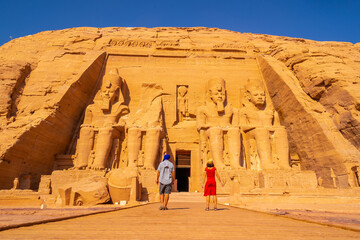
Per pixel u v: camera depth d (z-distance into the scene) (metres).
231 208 6.55
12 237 2.12
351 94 15.09
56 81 18.94
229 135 17.55
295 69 19.67
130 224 3.02
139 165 16.75
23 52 21.11
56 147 17.17
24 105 17.42
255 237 2.27
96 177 11.31
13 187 13.03
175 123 20.11
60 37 23.73
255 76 22.34
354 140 14.50
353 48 22.30
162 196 5.62
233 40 25.41
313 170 15.98
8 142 13.32
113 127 17.67
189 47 23.39
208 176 5.63
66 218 3.47
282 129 17.39
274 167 16.03
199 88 21.38
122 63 22.17
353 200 10.77
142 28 27.36
